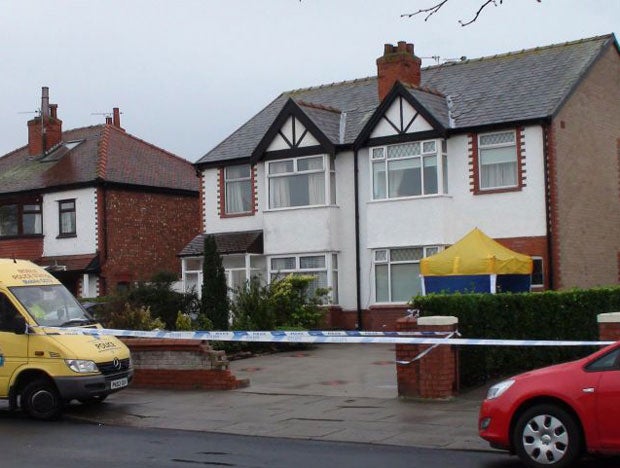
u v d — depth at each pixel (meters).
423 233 26.45
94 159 37.12
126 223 36.19
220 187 31.22
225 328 23.45
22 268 15.13
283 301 24.75
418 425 12.51
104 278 35.12
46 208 36.78
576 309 17.39
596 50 27.42
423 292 22.78
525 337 16.61
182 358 16.91
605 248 27.11
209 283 23.70
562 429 9.41
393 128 27.11
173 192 38.12
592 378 9.35
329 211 28.34
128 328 20.20
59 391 13.85
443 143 26.39
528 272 22.52
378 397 15.21
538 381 9.64
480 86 27.88
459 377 14.98
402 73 28.81
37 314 14.40
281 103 33.09
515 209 25.22
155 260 37.12
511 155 25.44
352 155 28.42
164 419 13.86
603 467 9.73
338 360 21.22
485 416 9.96
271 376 18.62
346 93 31.92
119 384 14.52
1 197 37.53
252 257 30.02
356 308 28.12
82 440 12.12
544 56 28.19
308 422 13.17
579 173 26.06
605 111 27.83
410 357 14.57
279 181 29.61
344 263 28.53
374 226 27.33
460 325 15.16
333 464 10.15
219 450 11.23
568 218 25.28
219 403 15.15
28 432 12.88
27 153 41.56
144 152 39.31
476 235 23.20
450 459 10.38
